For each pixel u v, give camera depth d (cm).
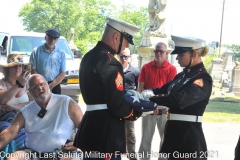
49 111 486
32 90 475
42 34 1214
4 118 552
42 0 4688
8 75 577
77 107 489
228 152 771
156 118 640
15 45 1149
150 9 1465
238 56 5525
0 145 480
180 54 425
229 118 1210
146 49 1414
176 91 423
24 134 525
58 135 483
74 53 1308
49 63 788
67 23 4709
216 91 2036
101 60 396
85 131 407
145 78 648
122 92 396
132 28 406
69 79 1081
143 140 650
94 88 396
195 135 420
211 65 3162
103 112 401
